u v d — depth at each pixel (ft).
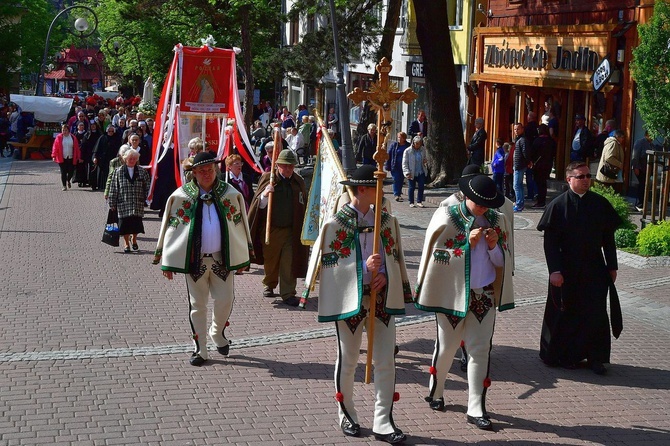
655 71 51.47
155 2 150.10
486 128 100.01
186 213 29.40
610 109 75.31
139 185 50.29
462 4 108.78
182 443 22.80
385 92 23.34
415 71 119.75
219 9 132.05
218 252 29.63
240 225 30.12
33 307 37.06
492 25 99.71
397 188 76.13
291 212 38.14
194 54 63.46
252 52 155.63
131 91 229.25
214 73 64.23
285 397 26.50
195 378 28.12
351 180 23.44
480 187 24.30
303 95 171.83
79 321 34.94
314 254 24.70
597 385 28.32
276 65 111.55
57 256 49.16
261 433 23.62
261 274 45.11
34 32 192.85
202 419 24.53
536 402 26.61
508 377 28.91
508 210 28.40
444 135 84.28
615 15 75.92
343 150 69.41
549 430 24.40
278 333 33.60
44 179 92.53
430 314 36.86
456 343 25.25
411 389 27.55
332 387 27.50
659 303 39.19
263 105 161.48
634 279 43.57
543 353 30.22
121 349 31.09
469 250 24.57
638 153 64.08
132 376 28.14
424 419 25.00
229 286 29.91
